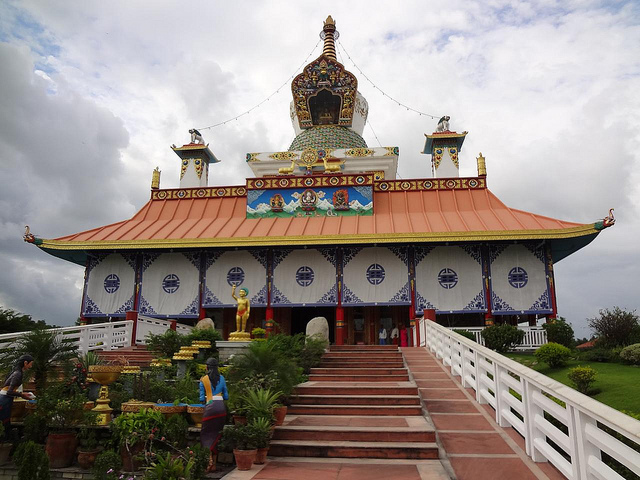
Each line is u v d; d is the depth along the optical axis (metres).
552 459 8.26
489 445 9.89
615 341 22.62
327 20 43.53
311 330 21.03
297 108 41.34
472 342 13.67
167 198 33.88
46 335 15.36
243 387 12.15
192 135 39.22
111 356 20.59
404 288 27.89
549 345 19.88
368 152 37.41
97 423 11.72
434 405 12.70
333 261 28.75
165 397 12.77
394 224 29.30
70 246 28.86
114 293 29.66
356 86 40.72
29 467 9.11
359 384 14.79
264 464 9.81
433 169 35.84
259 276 29.09
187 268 29.67
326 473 9.12
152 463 9.02
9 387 11.97
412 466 9.36
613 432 9.32
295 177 31.75
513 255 27.66
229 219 31.83
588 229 25.61
